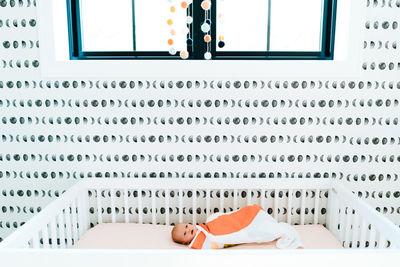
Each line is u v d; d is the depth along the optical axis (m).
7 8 1.49
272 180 1.57
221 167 1.62
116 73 1.52
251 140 1.59
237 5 1.60
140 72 1.51
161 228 1.55
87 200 1.64
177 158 1.62
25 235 1.05
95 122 1.59
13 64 1.54
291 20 1.63
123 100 1.56
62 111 1.58
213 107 1.57
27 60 1.53
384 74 1.52
